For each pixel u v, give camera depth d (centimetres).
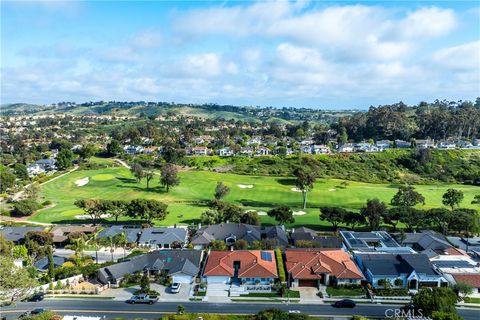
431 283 7025
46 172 19250
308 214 11894
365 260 7581
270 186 15438
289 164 18850
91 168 19525
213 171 18612
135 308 6331
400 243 9200
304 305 6438
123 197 14150
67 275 7494
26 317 5697
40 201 13725
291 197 14000
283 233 9469
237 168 18675
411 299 6275
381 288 6956
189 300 6619
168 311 6222
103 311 6219
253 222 10262
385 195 14250
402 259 7556
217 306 6391
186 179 16688
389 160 19038
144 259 7875
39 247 8850
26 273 5753
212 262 7650
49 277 7356
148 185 15975
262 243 8781
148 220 11156
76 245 8962
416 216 9894
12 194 15000
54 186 16100
